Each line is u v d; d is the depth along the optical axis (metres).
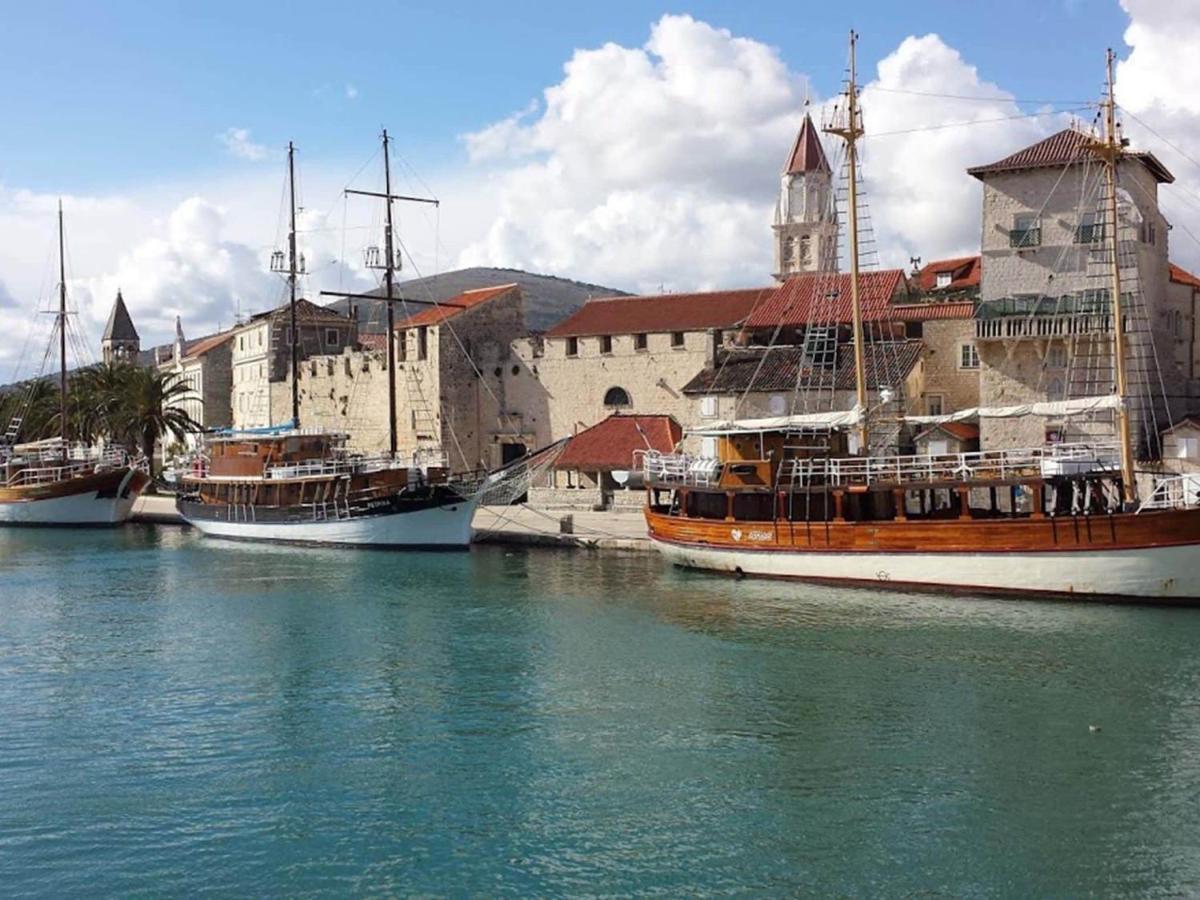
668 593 51.22
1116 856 22.88
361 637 43.03
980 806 25.33
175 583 58.03
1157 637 39.84
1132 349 63.91
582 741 30.09
